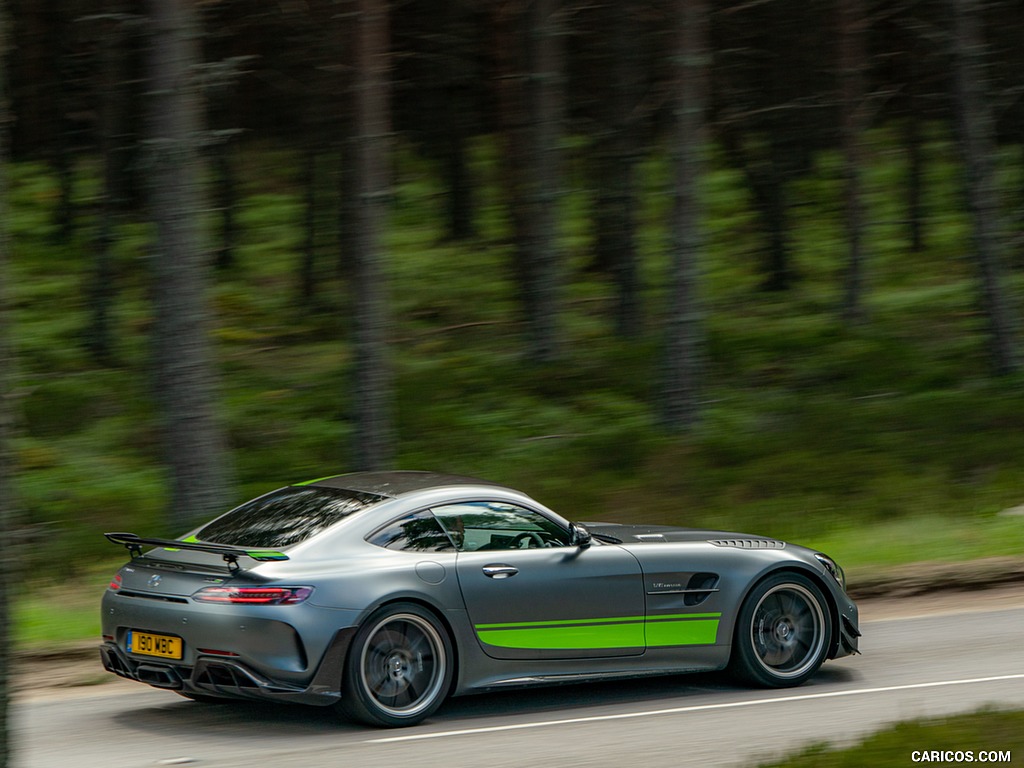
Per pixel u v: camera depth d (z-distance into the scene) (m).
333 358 32.84
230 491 19.72
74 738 10.20
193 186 19.39
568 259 45.12
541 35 30.22
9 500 6.34
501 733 10.01
